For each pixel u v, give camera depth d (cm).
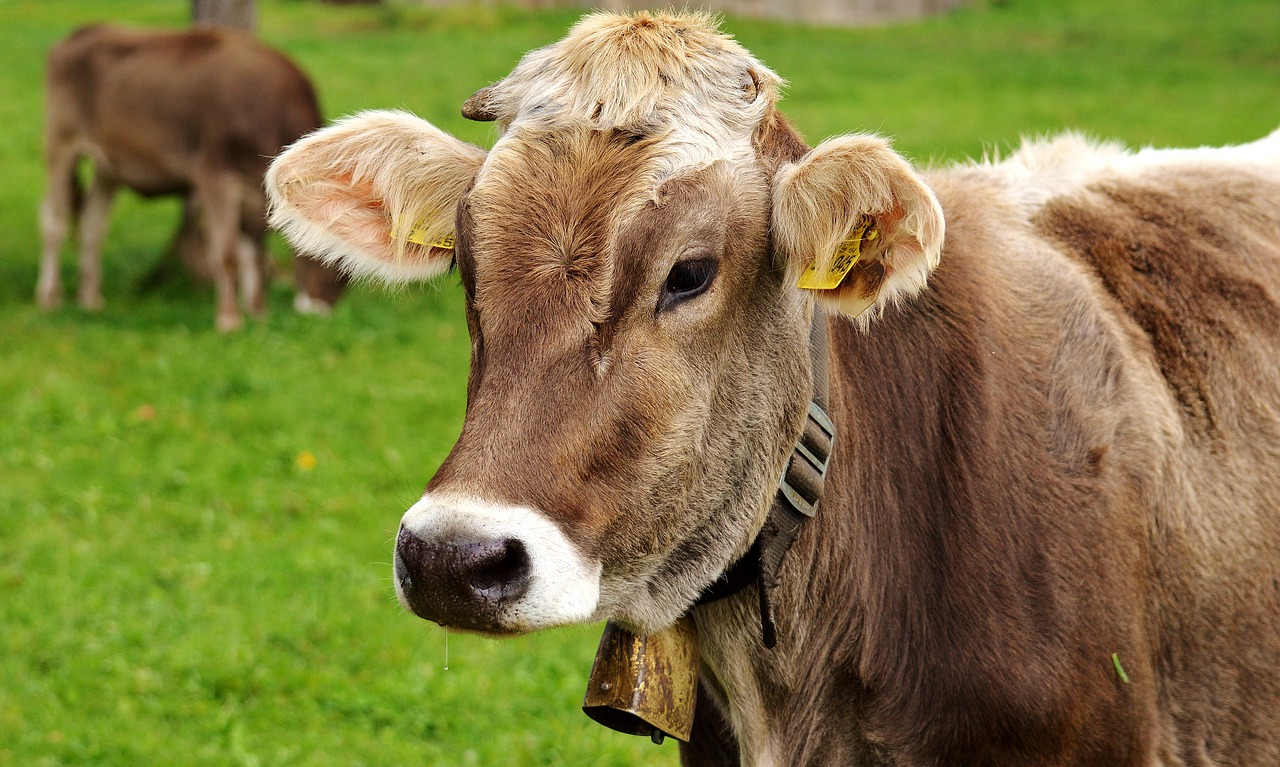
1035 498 374
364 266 393
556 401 317
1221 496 400
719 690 398
